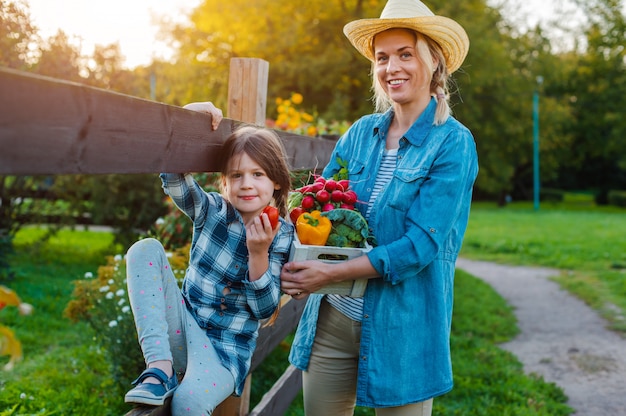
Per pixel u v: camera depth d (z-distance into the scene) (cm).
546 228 1711
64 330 554
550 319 725
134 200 919
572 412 434
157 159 165
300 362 253
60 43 727
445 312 235
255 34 2289
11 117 112
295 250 213
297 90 2255
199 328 199
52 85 121
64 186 909
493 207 3234
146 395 163
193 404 172
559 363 552
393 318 229
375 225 232
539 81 2923
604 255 1183
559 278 984
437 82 245
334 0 2203
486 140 2883
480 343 597
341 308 241
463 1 2386
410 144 234
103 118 138
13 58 406
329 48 2191
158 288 186
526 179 4075
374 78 269
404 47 234
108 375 425
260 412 304
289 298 373
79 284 423
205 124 198
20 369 438
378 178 241
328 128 711
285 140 302
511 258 1210
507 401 446
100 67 839
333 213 221
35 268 819
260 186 207
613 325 684
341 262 215
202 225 206
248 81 294
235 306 207
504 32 2995
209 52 2419
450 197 221
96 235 1189
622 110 3528
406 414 234
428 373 232
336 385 247
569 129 3653
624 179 4212
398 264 214
